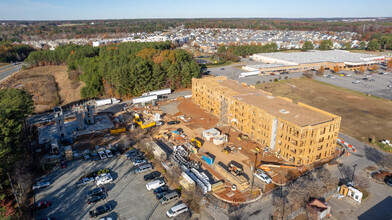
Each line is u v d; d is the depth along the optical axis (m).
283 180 69.12
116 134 97.44
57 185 67.19
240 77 191.50
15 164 68.88
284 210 58.25
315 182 65.69
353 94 150.00
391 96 146.00
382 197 63.47
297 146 73.94
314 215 54.69
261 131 88.44
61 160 78.38
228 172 70.81
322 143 77.50
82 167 75.56
